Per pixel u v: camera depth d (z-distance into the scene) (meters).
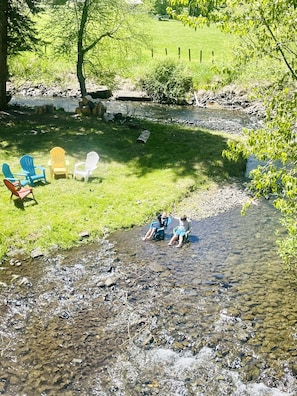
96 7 27.81
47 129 25.05
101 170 20.83
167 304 12.72
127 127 26.38
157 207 18.31
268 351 11.05
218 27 9.70
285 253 13.18
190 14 10.98
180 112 36.12
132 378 10.20
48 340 11.24
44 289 13.27
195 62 43.47
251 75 13.89
